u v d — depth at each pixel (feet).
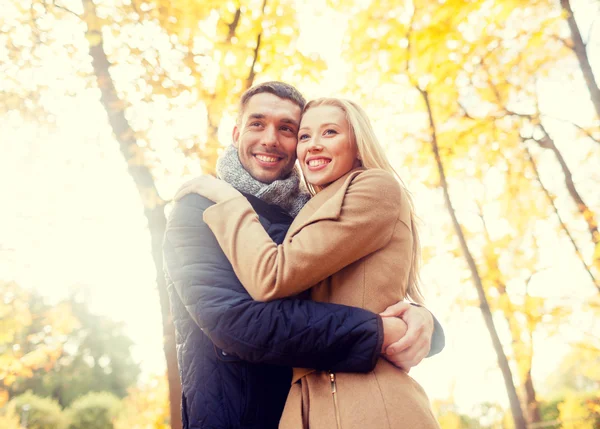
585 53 23.62
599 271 25.22
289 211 6.15
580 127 26.37
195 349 5.18
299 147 5.93
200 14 16.03
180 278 5.07
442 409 38.68
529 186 28.99
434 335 5.59
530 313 28.14
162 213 14.67
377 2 22.67
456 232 28.45
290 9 17.67
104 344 106.93
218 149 15.03
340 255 4.90
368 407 4.57
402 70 24.52
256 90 6.60
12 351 23.18
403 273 5.36
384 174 5.39
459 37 23.68
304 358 4.58
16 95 16.30
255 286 4.78
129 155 14.55
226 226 5.13
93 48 15.29
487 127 26.76
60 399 98.27
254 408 4.88
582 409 33.47
